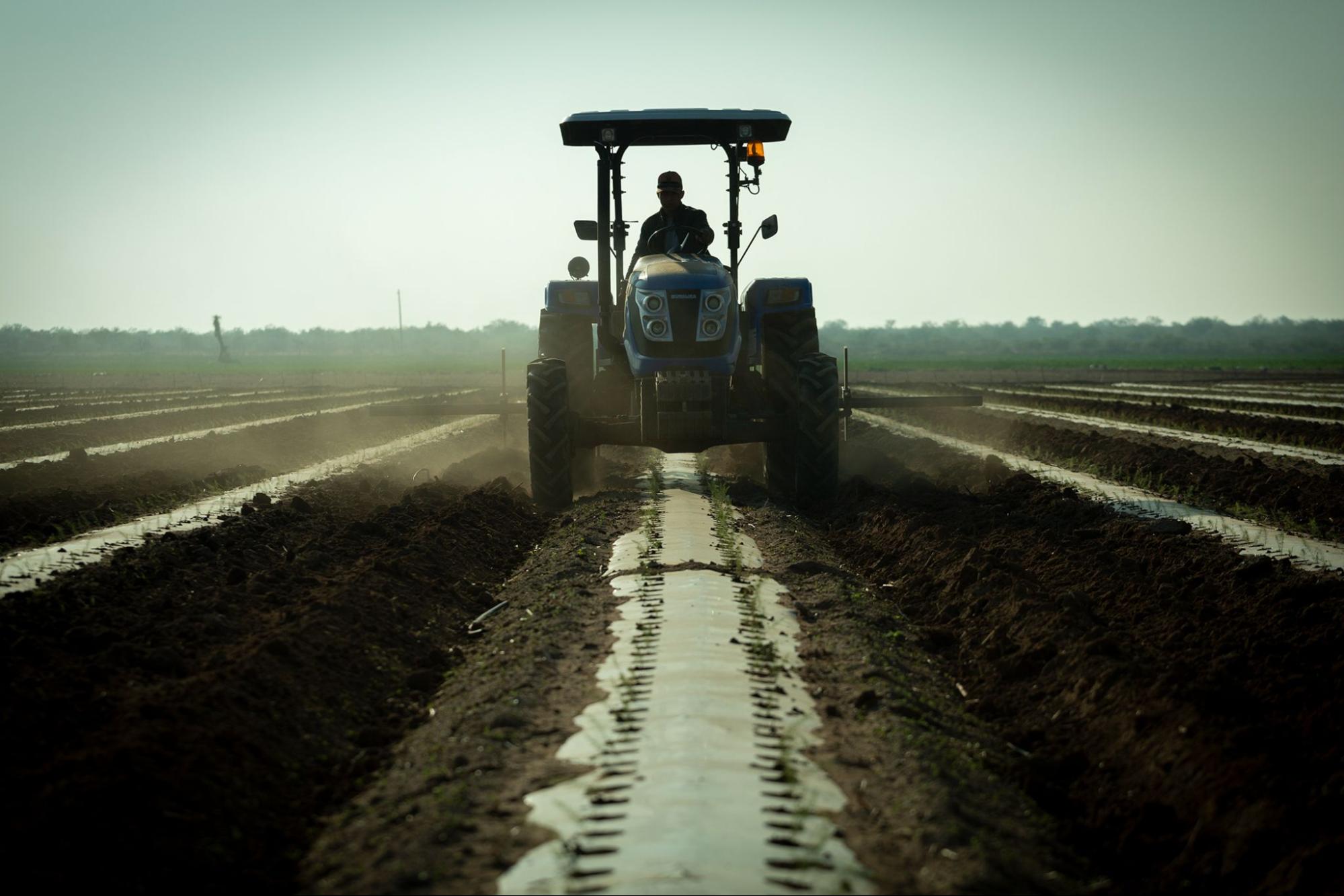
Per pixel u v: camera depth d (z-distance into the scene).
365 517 13.10
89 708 6.18
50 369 90.69
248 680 6.50
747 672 6.94
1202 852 4.88
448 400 31.66
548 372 12.76
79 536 11.35
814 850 4.70
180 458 19.00
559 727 6.15
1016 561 10.16
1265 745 5.52
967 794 5.30
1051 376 60.22
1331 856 4.45
